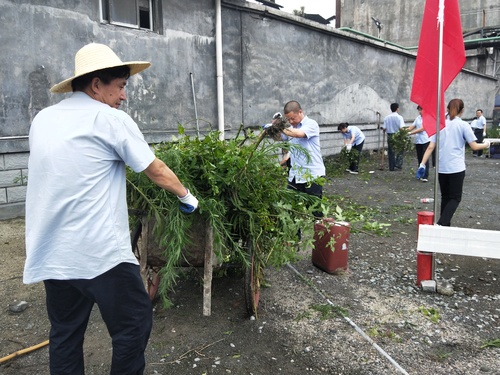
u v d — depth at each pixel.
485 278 4.31
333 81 13.15
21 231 5.92
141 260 3.24
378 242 5.49
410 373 2.78
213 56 9.20
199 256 3.29
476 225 6.39
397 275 4.39
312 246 3.73
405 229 6.13
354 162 11.39
